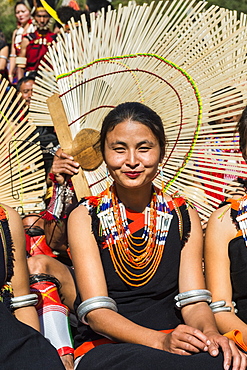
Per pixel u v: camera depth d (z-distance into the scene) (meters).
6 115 6.70
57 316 5.88
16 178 6.59
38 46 13.12
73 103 6.75
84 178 6.52
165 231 5.45
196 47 6.51
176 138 6.48
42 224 7.12
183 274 5.45
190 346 4.75
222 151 6.61
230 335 4.91
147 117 5.22
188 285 5.41
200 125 6.45
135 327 5.06
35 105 7.00
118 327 5.07
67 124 6.71
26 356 4.68
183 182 6.43
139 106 5.30
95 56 6.82
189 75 6.49
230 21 6.68
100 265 5.39
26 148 6.86
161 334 4.99
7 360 4.62
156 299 5.43
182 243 5.48
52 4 13.28
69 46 7.00
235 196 6.19
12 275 5.13
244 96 6.45
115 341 5.21
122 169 5.23
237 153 6.44
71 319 6.43
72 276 6.47
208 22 6.51
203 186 6.45
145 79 6.59
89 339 5.47
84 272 5.36
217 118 6.46
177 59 6.53
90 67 6.81
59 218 6.65
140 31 6.70
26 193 6.58
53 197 6.69
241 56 6.50
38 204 6.85
